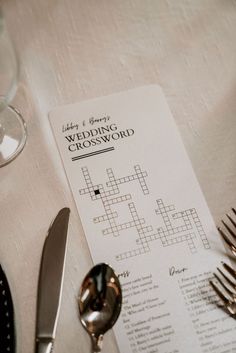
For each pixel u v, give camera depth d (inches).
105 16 22.5
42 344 15.6
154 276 17.5
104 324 16.4
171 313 16.9
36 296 17.0
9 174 18.9
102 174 19.1
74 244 17.9
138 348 16.4
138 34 22.3
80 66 21.3
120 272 17.5
